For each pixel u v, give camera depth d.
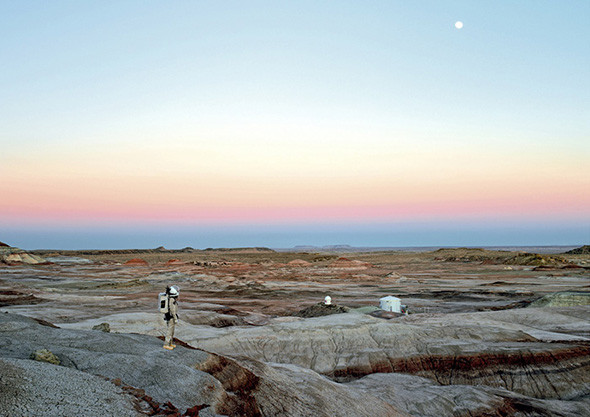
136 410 8.67
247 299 62.31
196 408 9.65
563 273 109.56
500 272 120.69
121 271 114.38
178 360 12.23
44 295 51.62
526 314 39.06
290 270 133.88
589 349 26.39
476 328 30.17
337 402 14.51
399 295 68.94
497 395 20.14
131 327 27.34
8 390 7.60
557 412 19.11
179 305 45.69
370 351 25.58
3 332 12.53
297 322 31.28
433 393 19.58
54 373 9.03
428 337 28.12
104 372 10.17
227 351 25.17
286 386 14.01
